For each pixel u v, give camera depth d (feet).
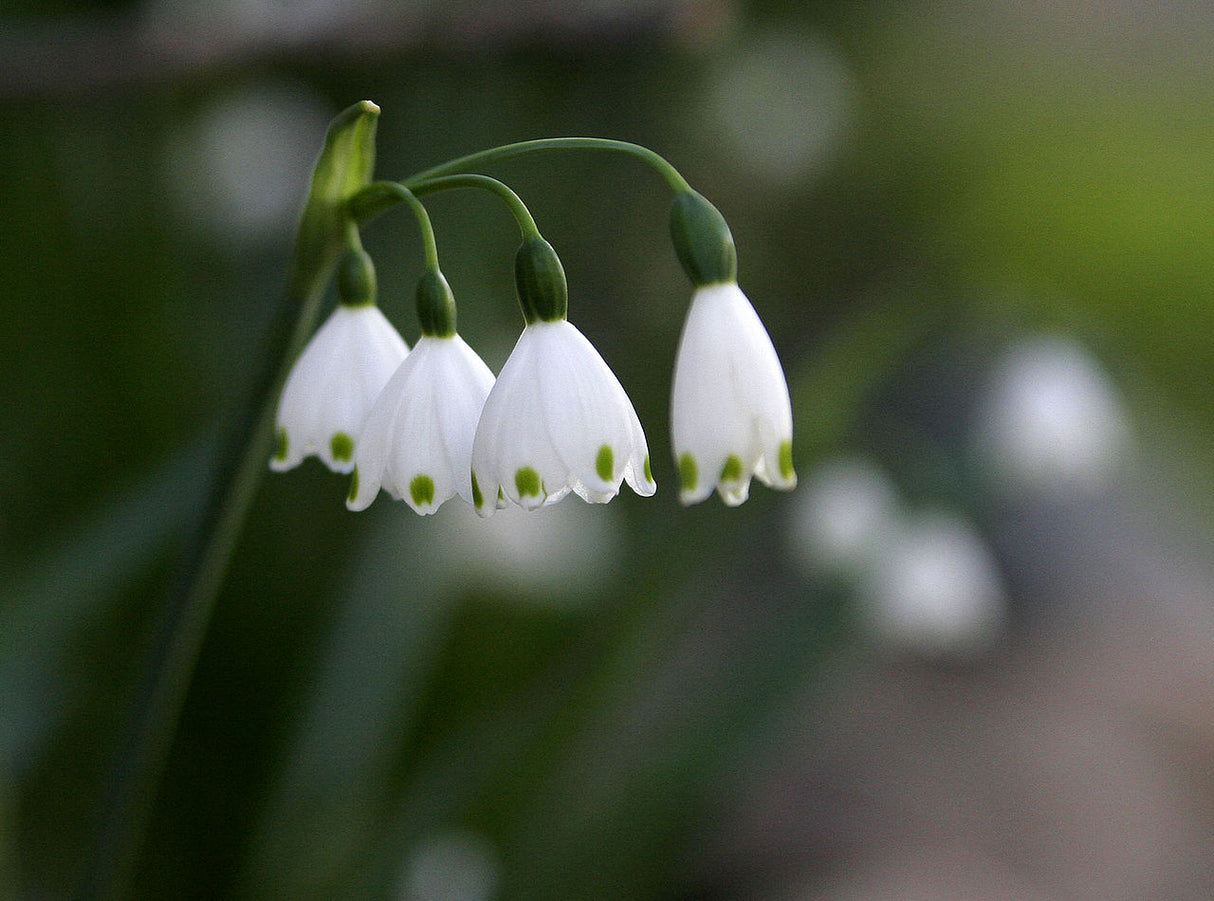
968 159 4.43
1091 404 1.78
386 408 1.15
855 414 1.86
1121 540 2.70
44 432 1.99
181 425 2.08
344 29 1.51
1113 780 2.05
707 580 1.87
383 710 1.47
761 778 2.05
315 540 1.96
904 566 1.75
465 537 1.75
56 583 1.38
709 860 1.92
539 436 1.13
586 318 2.71
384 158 2.12
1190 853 1.93
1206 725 2.18
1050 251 4.29
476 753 1.50
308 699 1.49
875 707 2.24
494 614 1.94
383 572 1.57
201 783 1.81
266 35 1.51
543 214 2.55
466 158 1.15
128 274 2.17
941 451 1.84
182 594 1.21
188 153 2.27
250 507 1.94
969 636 1.83
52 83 1.51
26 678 1.37
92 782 1.79
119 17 1.96
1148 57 5.10
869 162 4.09
